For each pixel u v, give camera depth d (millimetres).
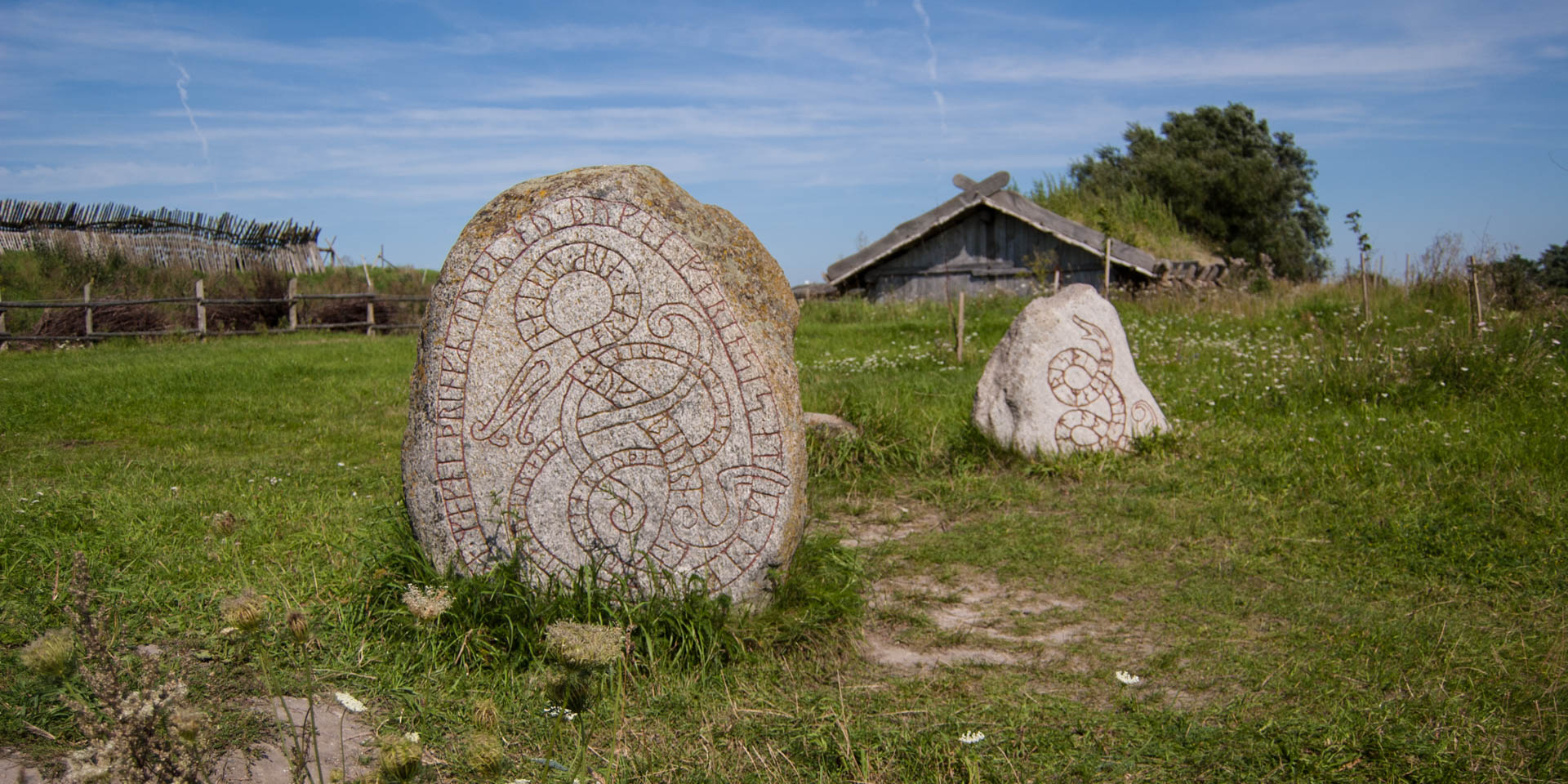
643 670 3604
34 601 3842
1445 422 7391
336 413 9492
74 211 24828
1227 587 4641
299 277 24672
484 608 3754
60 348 16281
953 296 19484
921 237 19641
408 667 3547
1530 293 12617
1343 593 4496
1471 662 3645
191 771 2037
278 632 3598
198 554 4680
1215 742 3068
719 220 4176
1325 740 3023
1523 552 4801
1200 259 20844
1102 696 3535
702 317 3936
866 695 3516
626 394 3934
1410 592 4484
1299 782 2836
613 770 2785
